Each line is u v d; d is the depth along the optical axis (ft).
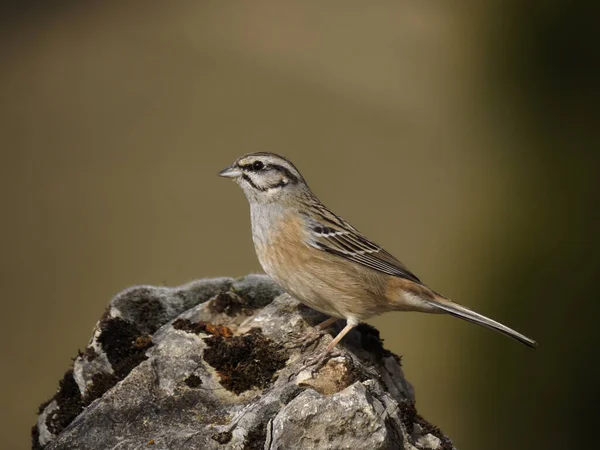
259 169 24.95
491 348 42.68
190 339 21.70
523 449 41.52
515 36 52.95
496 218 45.68
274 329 22.58
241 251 56.44
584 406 40.70
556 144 46.60
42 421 22.85
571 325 41.09
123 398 20.34
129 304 24.14
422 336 46.88
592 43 49.52
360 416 17.92
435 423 42.42
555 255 42.14
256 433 18.86
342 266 23.94
